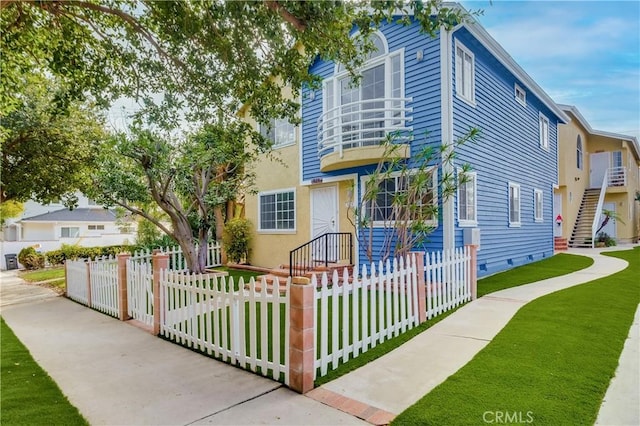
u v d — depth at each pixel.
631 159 23.89
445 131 8.84
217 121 6.21
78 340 5.87
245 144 8.73
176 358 4.93
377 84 10.26
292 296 3.88
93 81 5.46
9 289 12.00
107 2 4.95
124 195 9.62
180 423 3.22
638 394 3.46
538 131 15.00
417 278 5.95
